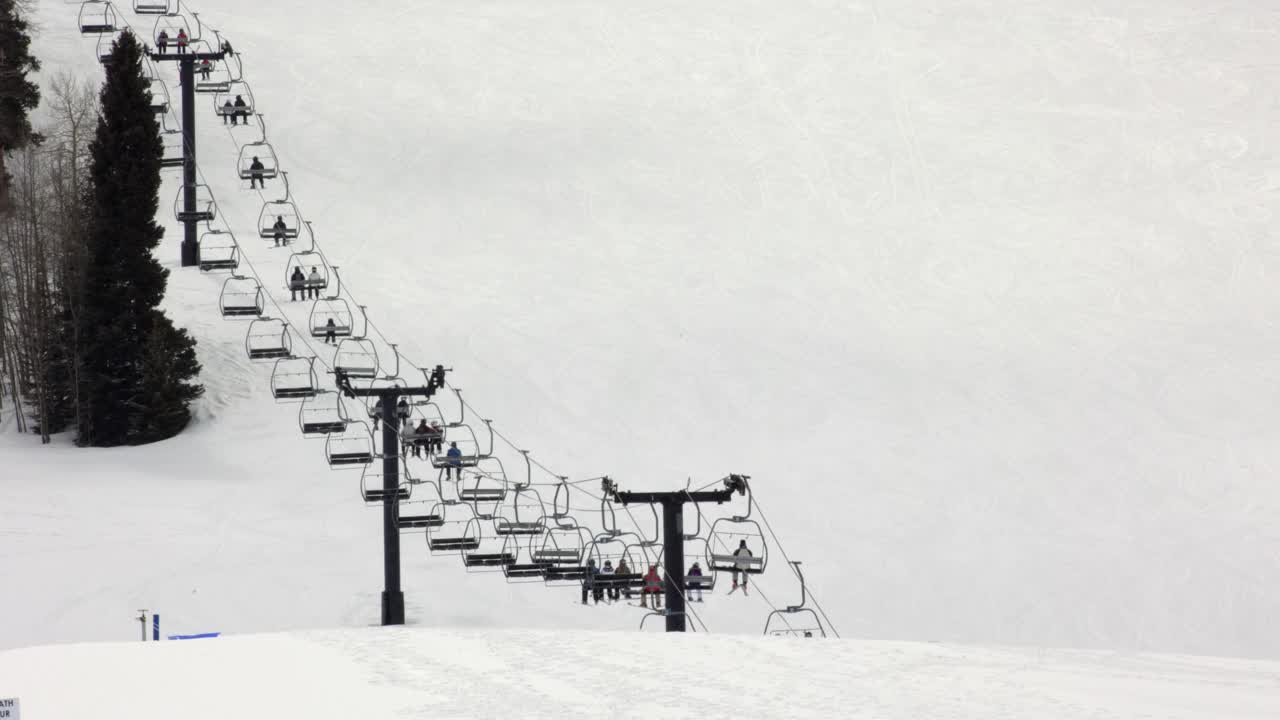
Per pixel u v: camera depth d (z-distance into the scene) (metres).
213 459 193.12
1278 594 167.88
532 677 61.94
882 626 154.38
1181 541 185.62
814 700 57.16
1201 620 160.62
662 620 149.38
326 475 190.50
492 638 74.75
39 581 142.50
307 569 152.75
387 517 133.38
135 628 131.75
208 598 141.25
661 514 193.50
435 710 54.44
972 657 70.31
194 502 175.38
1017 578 170.88
